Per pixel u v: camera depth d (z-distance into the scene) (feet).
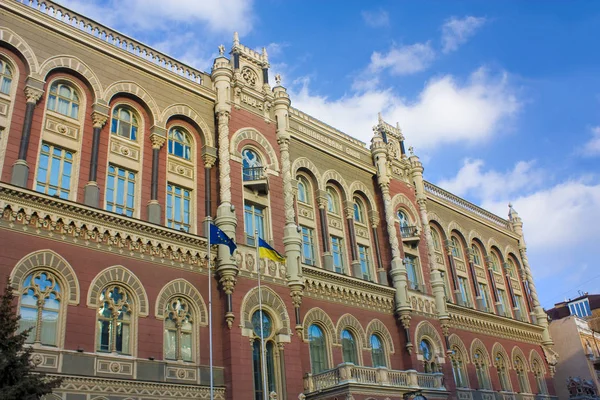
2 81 87.45
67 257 82.74
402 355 126.21
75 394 76.69
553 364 181.88
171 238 95.04
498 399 152.05
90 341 81.35
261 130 119.75
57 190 88.07
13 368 62.59
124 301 87.45
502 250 189.16
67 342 79.00
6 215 78.54
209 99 114.21
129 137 100.63
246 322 97.86
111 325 84.79
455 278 161.48
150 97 104.53
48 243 81.41
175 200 103.19
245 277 101.04
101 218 87.25
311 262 122.62
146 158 100.89
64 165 90.38
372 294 125.90
